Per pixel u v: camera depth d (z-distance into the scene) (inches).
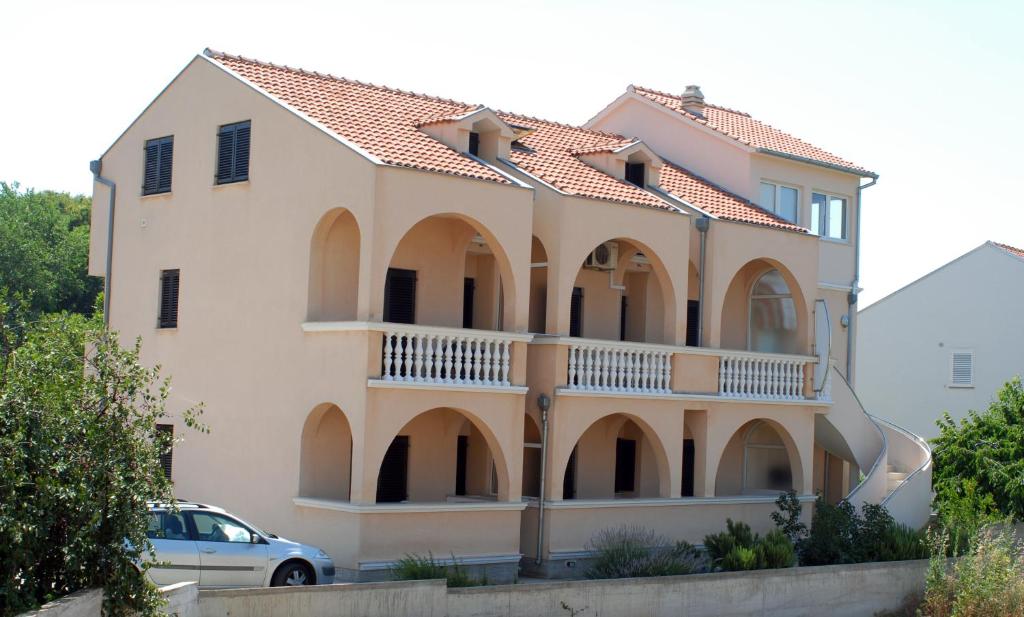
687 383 1192.8
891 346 1987.0
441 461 1126.4
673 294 1179.9
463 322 1154.7
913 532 1192.8
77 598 554.3
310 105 1088.8
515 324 1052.5
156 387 1162.0
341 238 1048.2
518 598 847.7
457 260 1124.5
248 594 727.7
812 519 1250.0
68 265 2348.7
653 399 1164.5
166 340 1160.2
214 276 1117.7
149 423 617.6
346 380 980.6
